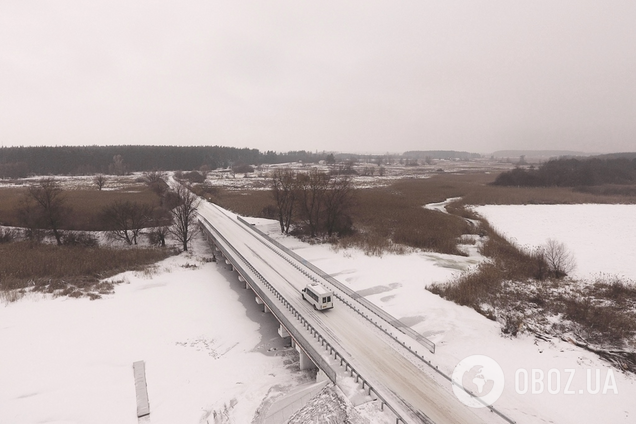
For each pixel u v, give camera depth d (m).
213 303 40.53
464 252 54.97
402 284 41.97
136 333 33.47
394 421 18.95
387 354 25.09
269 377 27.41
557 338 29.05
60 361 28.58
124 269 51.31
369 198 104.19
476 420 19.11
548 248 51.88
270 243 54.81
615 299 36.59
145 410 23.75
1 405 23.66
